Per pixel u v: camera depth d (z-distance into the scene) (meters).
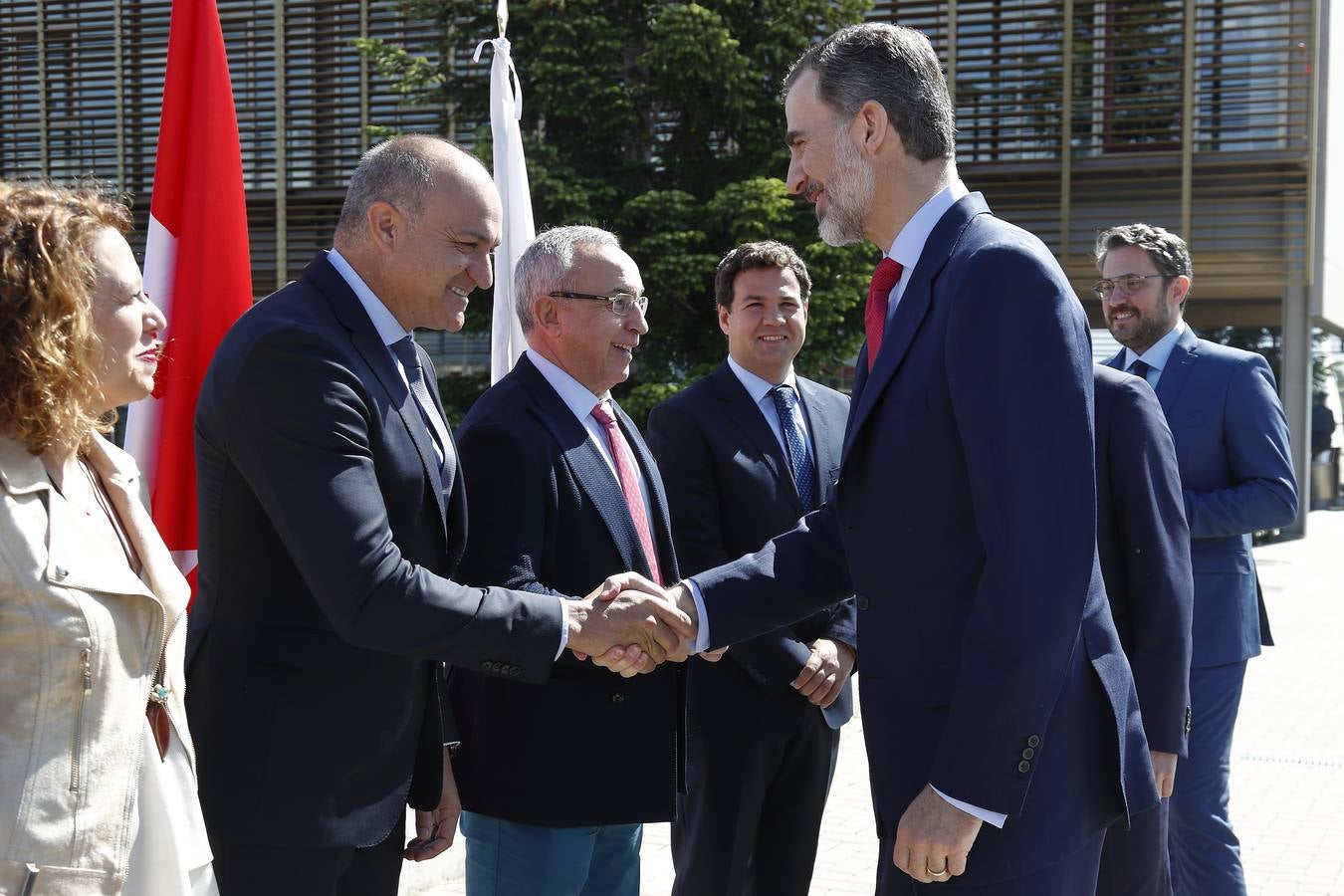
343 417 2.04
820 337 9.21
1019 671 1.75
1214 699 3.39
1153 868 2.62
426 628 2.08
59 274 1.66
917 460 1.93
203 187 3.21
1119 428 2.61
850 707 3.27
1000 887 1.88
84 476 1.82
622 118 9.13
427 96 9.91
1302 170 12.88
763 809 3.23
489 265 2.33
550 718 2.52
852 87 2.02
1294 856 4.40
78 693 1.64
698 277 8.87
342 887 2.29
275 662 2.12
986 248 1.87
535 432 2.57
